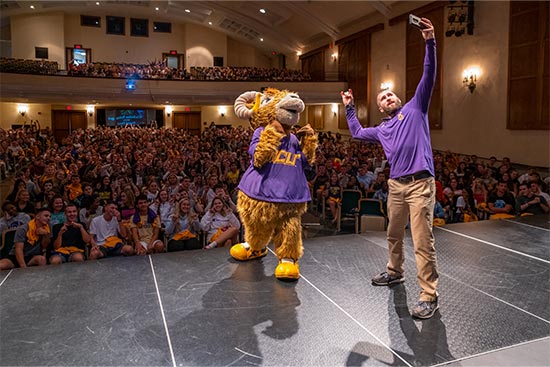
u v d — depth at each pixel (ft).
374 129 9.23
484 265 10.96
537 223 15.33
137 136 55.83
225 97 70.23
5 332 7.36
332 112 72.79
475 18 42.29
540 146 36.32
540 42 35.70
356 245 12.32
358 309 8.31
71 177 24.53
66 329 7.48
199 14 80.74
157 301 8.59
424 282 8.16
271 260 11.05
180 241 17.63
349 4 60.03
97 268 10.41
